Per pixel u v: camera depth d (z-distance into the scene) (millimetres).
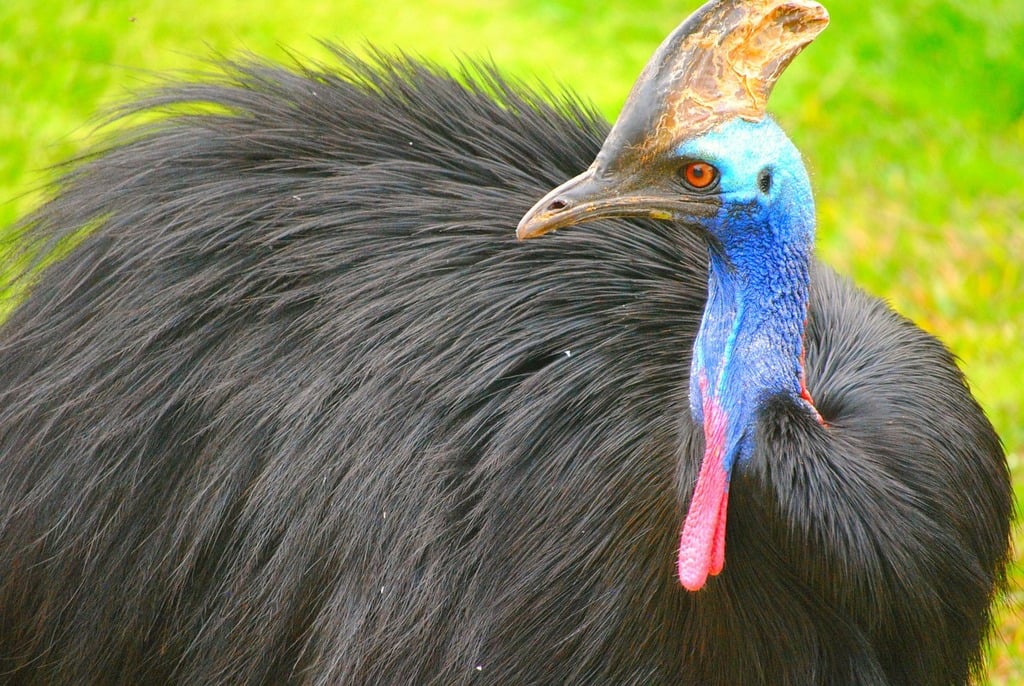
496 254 8359
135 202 9031
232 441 8359
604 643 7520
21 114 17047
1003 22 19672
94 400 8656
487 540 7809
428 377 8109
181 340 8555
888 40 19719
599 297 8148
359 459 8086
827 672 7188
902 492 7117
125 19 18891
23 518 8781
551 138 9016
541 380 7957
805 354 8078
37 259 9367
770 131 6797
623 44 20125
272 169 8953
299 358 8375
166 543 8500
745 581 7086
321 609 8164
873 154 17859
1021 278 15555
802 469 6844
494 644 7715
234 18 19422
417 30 19828
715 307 7094
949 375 8203
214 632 8438
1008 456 12828
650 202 6840
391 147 8953
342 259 8477
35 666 9031
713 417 7012
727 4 6730
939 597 7281
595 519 7617
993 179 17438
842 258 15781
